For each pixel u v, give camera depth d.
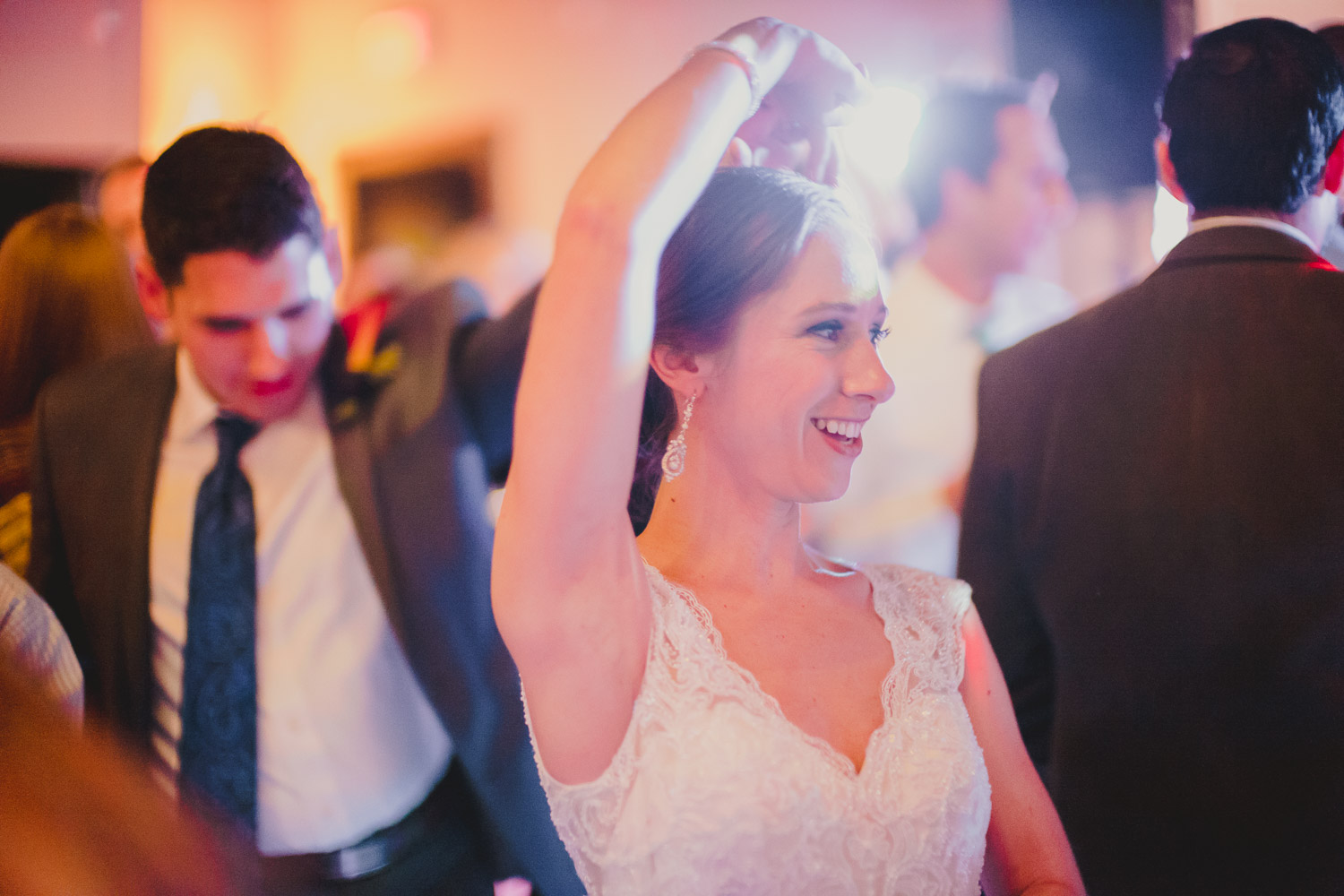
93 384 1.89
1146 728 1.62
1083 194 4.04
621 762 1.16
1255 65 1.60
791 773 1.16
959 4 4.36
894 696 1.26
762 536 1.32
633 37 5.34
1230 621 1.54
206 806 1.75
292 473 1.86
